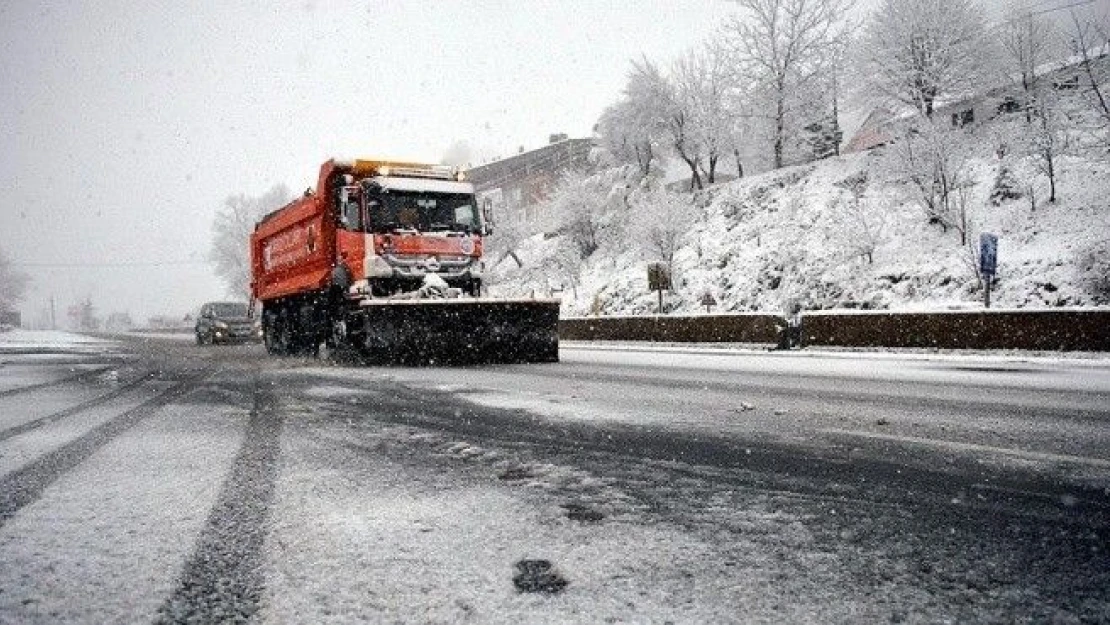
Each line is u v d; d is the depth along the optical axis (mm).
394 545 2107
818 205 29625
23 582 1828
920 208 26281
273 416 5031
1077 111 23625
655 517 2402
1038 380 7547
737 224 32875
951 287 21625
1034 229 22219
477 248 11117
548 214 43938
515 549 2066
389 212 10477
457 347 10461
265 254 16312
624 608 1627
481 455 3537
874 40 29969
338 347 11516
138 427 4594
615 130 43219
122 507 2576
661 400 5812
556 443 3867
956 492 2736
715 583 1788
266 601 1688
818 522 2338
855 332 14531
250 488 2861
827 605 1646
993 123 26516
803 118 35688
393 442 3924
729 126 38031
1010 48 27891
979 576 1835
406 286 10547
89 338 33719
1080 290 18656
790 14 35219
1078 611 1609
